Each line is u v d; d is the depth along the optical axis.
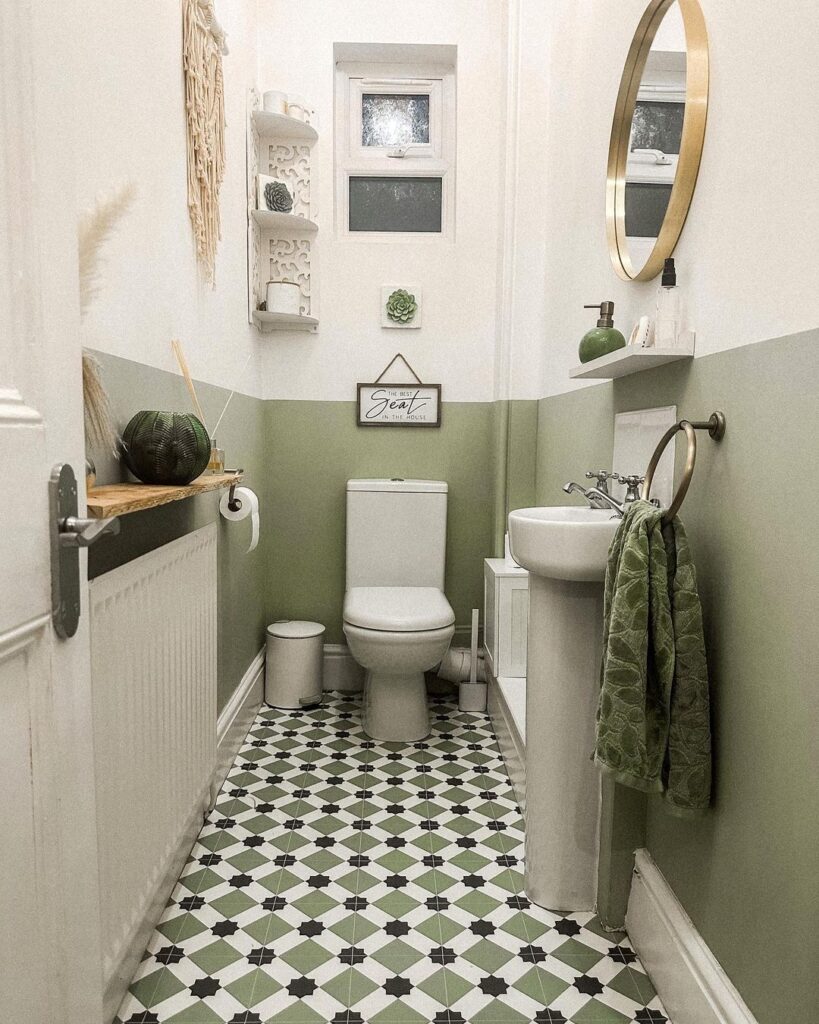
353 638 2.45
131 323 1.48
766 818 1.11
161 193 1.66
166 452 1.36
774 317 1.12
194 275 1.94
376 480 2.98
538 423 2.95
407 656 2.40
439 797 2.19
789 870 1.04
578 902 1.69
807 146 1.03
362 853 1.89
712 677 1.32
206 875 1.79
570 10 2.50
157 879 1.44
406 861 1.86
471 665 2.91
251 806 2.12
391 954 1.53
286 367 3.01
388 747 2.54
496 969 1.49
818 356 1.00
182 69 1.81
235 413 2.46
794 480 1.06
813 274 1.02
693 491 1.42
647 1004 1.41
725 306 1.29
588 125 2.29
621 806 1.59
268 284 2.80
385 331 3.01
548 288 2.79
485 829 2.02
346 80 3.03
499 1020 1.36
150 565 1.34
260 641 3.00
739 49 1.26
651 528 1.28
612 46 2.07
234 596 2.45
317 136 2.88
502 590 2.59
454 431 3.05
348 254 2.97
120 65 1.40
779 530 1.10
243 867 1.82
